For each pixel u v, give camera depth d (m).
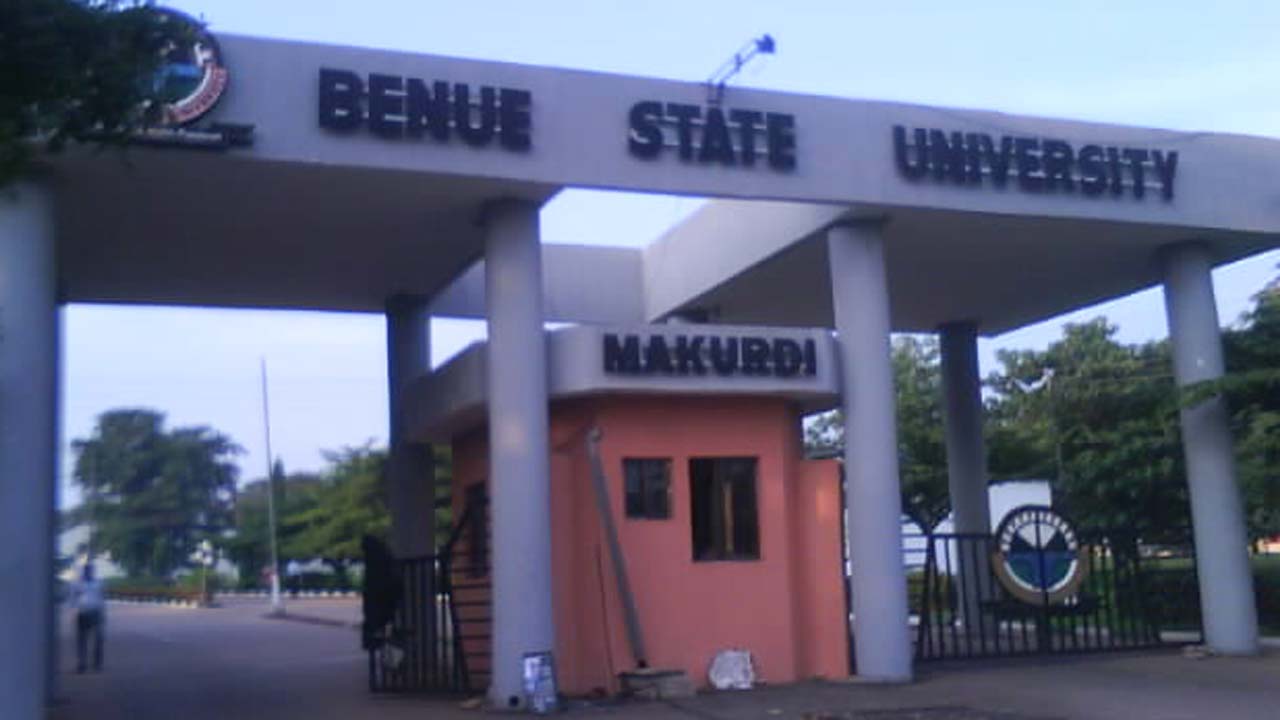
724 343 15.55
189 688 17.84
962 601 18.55
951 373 22.72
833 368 16.08
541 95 14.20
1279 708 13.17
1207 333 18.08
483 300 20.78
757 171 15.05
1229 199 17.59
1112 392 26.27
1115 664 17.22
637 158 14.52
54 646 15.93
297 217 15.16
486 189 14.30
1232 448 18.28
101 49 7.78
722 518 16.08
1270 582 22.75
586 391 15.06
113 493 84.69
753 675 15.63
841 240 16.44
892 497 15.90
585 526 15.65
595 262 21.38
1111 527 23.91
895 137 15.75
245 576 71.94
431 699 15.38
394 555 17.98
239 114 12.90
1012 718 12.74
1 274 12.30
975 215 16.22
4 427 12.09
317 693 16.53
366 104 13.38
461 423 17.41
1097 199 16.72
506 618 14.18
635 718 13.31
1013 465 31.73
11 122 7.59
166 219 15.04
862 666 15.70
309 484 68.31
